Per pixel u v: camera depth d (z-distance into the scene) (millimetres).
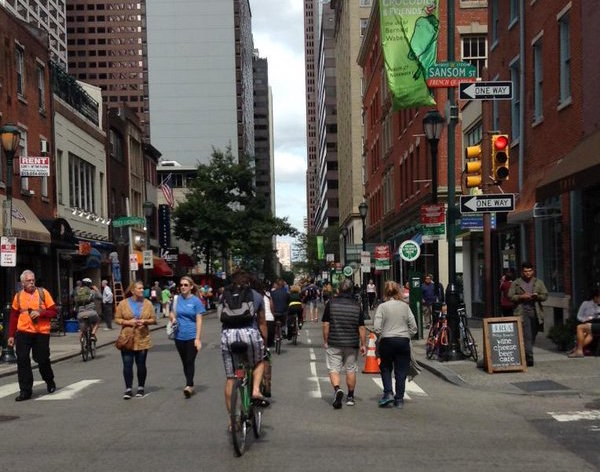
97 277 37875
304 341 23828
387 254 30719
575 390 11016
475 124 27828
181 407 10328
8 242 17047
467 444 7703
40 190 29359
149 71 122938
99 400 11219
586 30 16578
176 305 11484
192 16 123250
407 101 20703
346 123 83875
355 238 75250
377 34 52812
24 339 11633
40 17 131375
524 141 21281
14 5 116312
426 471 6562
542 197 16375
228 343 7957
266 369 10297
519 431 8383
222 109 122812
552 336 15930
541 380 12008
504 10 23250
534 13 20281
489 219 14734
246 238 56094
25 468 6875
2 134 17047
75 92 35812
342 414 9617
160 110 122750
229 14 123688
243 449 7340
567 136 17891
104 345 22953
